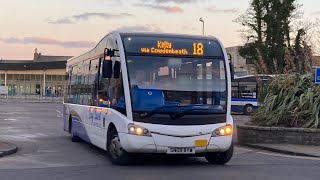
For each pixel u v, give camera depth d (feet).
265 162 40.09
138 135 34.47
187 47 37.42
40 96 245.45
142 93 35.53
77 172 33.53
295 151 46.47
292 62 67.97
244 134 56.13
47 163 38.19
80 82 51.62
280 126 55.57
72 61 57.88
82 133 49.19
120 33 37.68
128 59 36.35
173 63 36.73
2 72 284.20
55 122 88.07
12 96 249.96
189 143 34.91
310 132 51.75
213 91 36.70
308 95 56.34
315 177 32.09
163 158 41.29
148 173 33.14
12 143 52.16
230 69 37.96
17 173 33.06
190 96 36.04
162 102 35.42
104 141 39.88
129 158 36.47
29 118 98.37
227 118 36.60
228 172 33.91
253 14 185.57
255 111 61.82
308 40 89.40
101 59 42.04
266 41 180.45
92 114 44.60
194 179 30.81
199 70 37.01
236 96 128.36
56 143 53.83
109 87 39.17
